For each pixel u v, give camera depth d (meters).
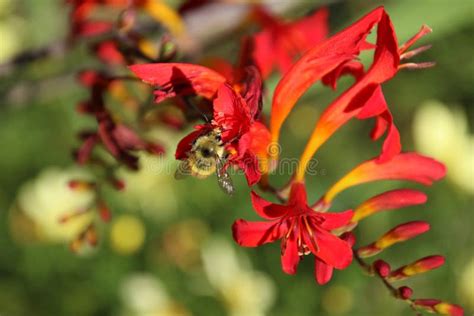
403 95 0.87
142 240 0.78
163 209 0.79
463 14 0.56
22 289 0.76
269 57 0.51
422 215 0.76
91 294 0.76
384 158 0.42
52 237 0.76
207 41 0.55
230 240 0.78
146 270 0.77
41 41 0.75
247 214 0.79
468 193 0.76
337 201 0.74
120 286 0.76
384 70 0.42
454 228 0.76
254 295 0.76
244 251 0.78
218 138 0.45
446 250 0.75
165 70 0.42
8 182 0.81
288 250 0.42
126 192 0.77
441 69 0.86
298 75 0.42
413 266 0.43
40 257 0.76
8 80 0.58
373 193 0.74
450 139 0.76
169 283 0.77
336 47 0.42
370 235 0.75
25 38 0.75
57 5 0.71
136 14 0.51
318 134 0.43
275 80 0.52
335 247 0.41
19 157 0.82
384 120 0.44
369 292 0.76
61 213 0.75
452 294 0.74
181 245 0.78
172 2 0.59
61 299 0.76
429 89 0.87
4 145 0.83
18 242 0.77
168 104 0.47
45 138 0.83
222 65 0.53
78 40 0.54
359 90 0.43
